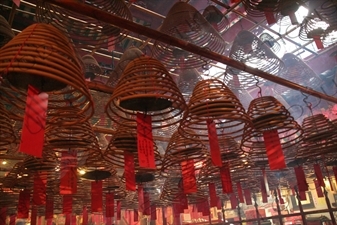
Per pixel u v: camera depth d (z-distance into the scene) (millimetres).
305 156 5145
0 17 3545
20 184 5312
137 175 5258
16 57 2068
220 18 5184
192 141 4500
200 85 3588
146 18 7227
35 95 2156
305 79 6648
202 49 3832
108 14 3137
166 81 2818
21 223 9672
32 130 2062
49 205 5785
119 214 6723
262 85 7641
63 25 4129
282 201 7688
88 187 6598
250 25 6883
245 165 5574
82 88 2217
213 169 5430
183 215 10086
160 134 6844
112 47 4289
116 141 3889
